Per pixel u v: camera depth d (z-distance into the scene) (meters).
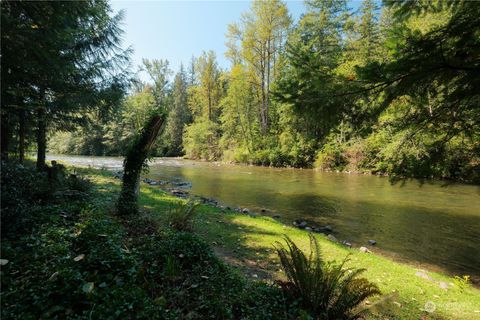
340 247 7.31
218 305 3.25
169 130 50.06
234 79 35.47
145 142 7.38
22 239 4.20
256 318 3.15
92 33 10.30
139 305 2.93
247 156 34.09
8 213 4.38
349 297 3.45
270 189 16.52
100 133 40.91
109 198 9.05
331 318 3.41
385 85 3.00
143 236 5.36
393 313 4.14
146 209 8.64
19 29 5.01
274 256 6.17
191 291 3.59
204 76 43.34
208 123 41.91
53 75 6.95
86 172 16.34
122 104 13.72
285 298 3.63
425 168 3.53
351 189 16.55
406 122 3.49
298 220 10.47
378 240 8.64
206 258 4.47
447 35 2.56
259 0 29.66
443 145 3.36
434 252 7.76
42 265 3.48
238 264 5.51
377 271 5.91
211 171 26.06
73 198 7.56
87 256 3.71
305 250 6.66
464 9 2.43
